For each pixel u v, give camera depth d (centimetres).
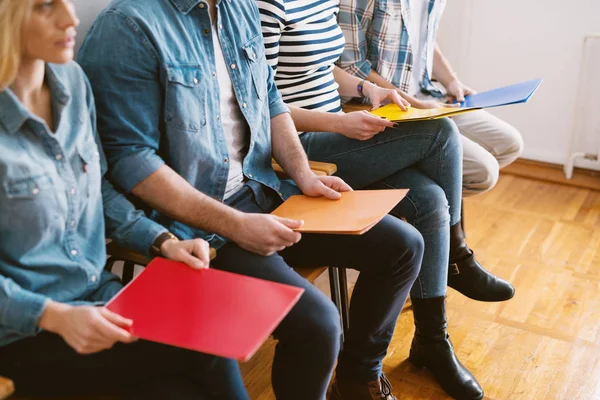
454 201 185
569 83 291
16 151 105
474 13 300
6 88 103
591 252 244
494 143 224
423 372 185
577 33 283
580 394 177
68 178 112
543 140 306
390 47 220
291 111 179
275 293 112
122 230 125
